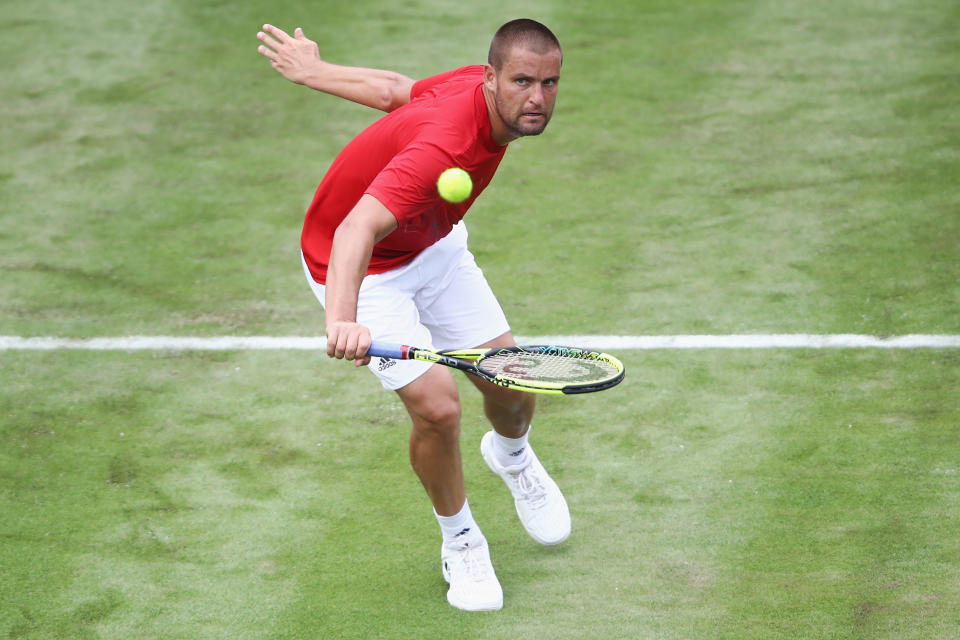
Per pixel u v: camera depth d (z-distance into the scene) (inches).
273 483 655.8
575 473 658.8
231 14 1477.6
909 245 911.0
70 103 1249.4
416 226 521.0
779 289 860.0
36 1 1535.4
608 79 1273.4
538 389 471.5
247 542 601.0
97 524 615.5
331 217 548.7
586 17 1443.2
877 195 1000.2
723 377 752.3
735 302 845.2
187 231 989.2
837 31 1378.0
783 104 1197.7
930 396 715.4
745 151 1103.0
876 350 772.6
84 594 557.6
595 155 1111.0
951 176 1025.5
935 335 784.9
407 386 524.4
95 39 1409.9
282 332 832.9
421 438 530.3
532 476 587.8
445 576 557.3
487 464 644.7
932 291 840.9
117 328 837.2
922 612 523.5
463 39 1365.7
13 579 568.7
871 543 579.8
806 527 597.3
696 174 1063.6
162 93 1272.1
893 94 1204.5
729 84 1251.2
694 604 541.0
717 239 944.3
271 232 985.5
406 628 531.8
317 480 658.8
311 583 567.2
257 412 732.0
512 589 560.1
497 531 613.3
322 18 1448.1
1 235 979.3
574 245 946.7
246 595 557.9
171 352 805.9
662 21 1429.6
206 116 1221.7
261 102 1253.7
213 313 858.8
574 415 719.7
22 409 732.7
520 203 1024.2
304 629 532.1
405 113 507.2
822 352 774.5
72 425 716.0
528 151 1125.1
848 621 521.0
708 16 1441.9
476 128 484.7
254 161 1122.7
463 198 474.3
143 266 929.5
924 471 639.1
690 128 1157.7
